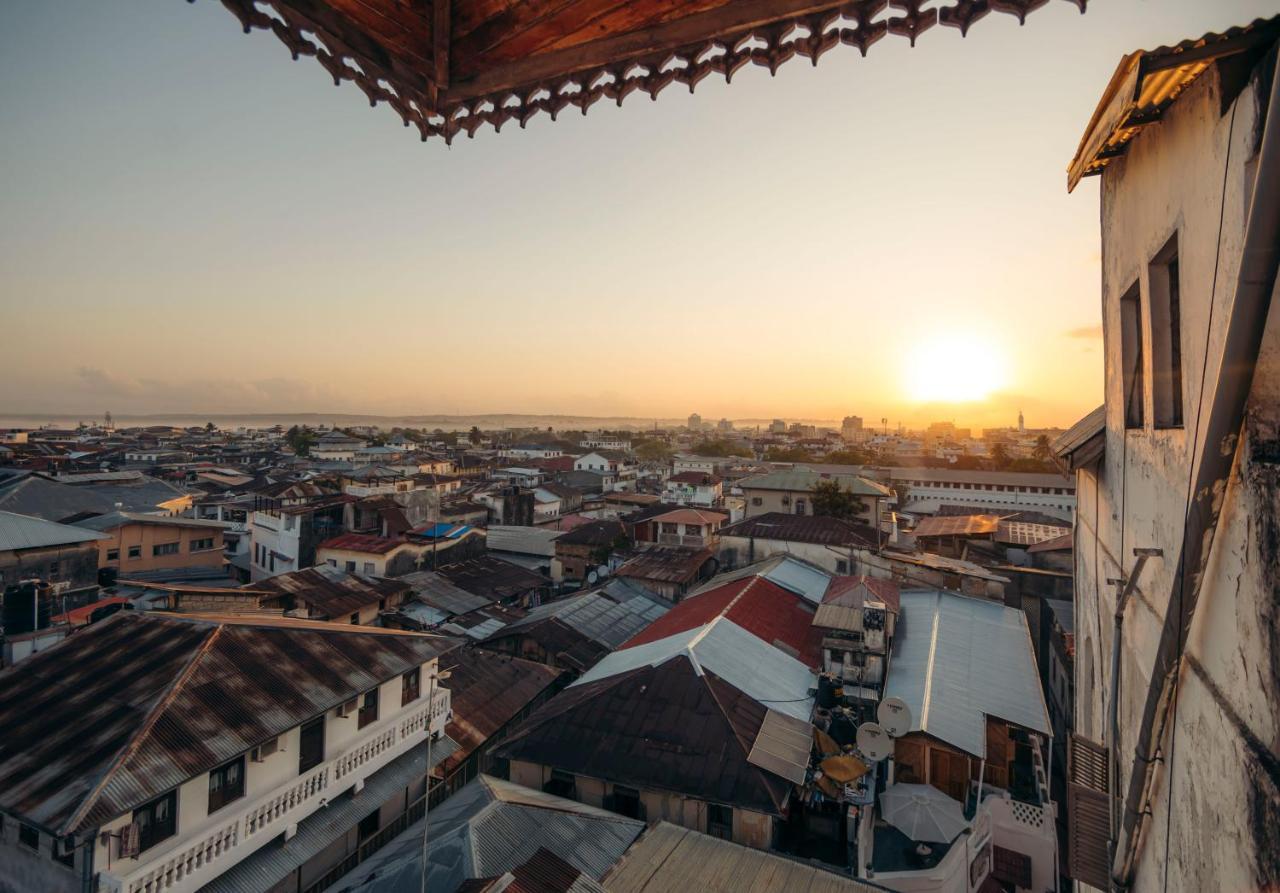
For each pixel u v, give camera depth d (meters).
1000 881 14.74
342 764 14.11
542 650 27.80
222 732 11.65
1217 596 3.67
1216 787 3.64
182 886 10.72
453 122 4.80
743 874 12.62
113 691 12.20
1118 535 7.53
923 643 22.20
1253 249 3.04
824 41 3.67
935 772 17.06
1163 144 5.38
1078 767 7.66
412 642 17.22
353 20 4.09
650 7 3.95
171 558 40.38
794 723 17.56
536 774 16.75
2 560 25.94
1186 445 4.74
